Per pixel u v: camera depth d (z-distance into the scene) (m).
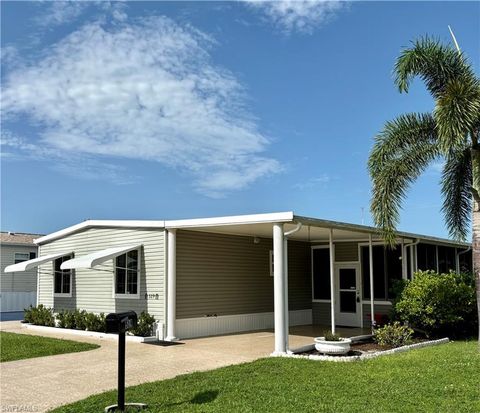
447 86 12.86
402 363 11.05
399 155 14.19
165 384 9.20
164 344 14.34
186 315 15.63
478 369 10.23
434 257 21.16
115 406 7.69
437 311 15.49
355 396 8.27
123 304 16.64
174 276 15.36
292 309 19.38
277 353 12.30
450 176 15.88
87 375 10.22
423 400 8.01
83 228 18.52
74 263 15.67
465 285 16.48
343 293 19.53
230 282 17.12
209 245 16.58
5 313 27.08
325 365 10.91
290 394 8.40
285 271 12.72
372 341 15.06
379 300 18.64
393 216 14.02
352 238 18.56
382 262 18.81
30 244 29.88
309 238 18.80
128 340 14.99
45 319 18.80
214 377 9.73
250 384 9.12
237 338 15.56
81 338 15.76
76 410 7.62
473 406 7.66
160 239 15.75
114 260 17.12
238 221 13.71
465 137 12.28
